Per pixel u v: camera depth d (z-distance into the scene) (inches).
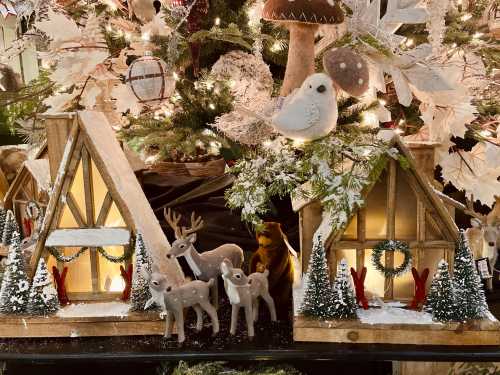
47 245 49.6
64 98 60.0
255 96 52.4
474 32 64.1
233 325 49.1
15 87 69.9
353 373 58.8
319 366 59.0
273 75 63.9
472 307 46.4
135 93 48.6
